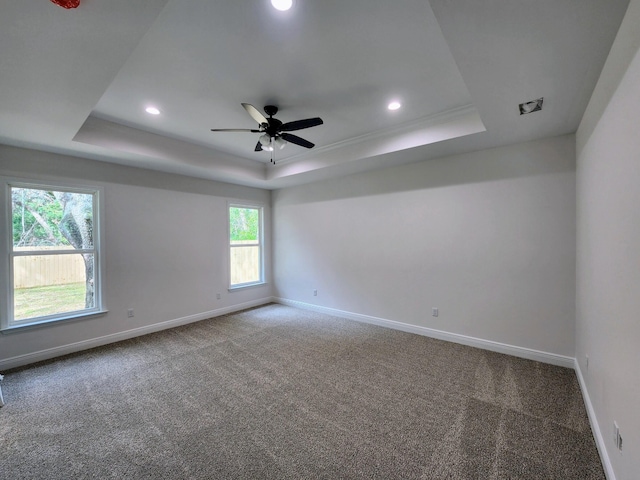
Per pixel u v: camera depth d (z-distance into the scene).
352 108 2.89
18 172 3.12
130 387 2.65
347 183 4.77
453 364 3.05
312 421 2.15
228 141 3.86
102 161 3.71
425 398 2.43
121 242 3.90
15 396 2.50
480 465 1.73
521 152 3.15
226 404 2.38
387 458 1.79
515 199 3.20
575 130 2.79
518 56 1.67
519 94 2.09
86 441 1.95
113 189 3.82
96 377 2.84
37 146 3.12
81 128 3.01
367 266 4.55
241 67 2.19
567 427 2.05
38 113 2.33
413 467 1.72
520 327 3.21
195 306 4.74
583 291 2.49
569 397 2.41
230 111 2.94
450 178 3.66
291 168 4.69
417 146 3.28
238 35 1.82
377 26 1.76
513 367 2.96
